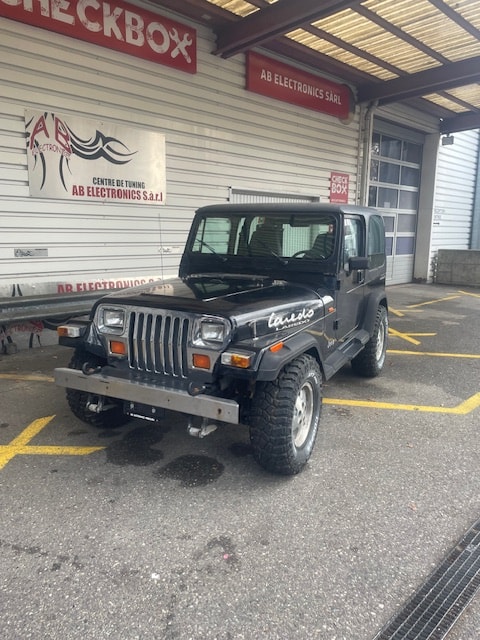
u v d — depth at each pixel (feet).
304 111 32.99
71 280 22.70
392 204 47.67
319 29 27.02
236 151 28.89
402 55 31.01
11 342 21.66
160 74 24.36
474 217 59.62
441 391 17.58
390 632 7.05
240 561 8.46
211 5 23.48
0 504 10.02
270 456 10.55
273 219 14.46
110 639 6.84
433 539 9.16
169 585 7.87
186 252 15.85
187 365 10.39
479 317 33.01
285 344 10.66
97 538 9.01
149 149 24.56
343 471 11.64
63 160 21.57
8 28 19.16
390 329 28.73
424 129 47.50
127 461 11.94
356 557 8.62
